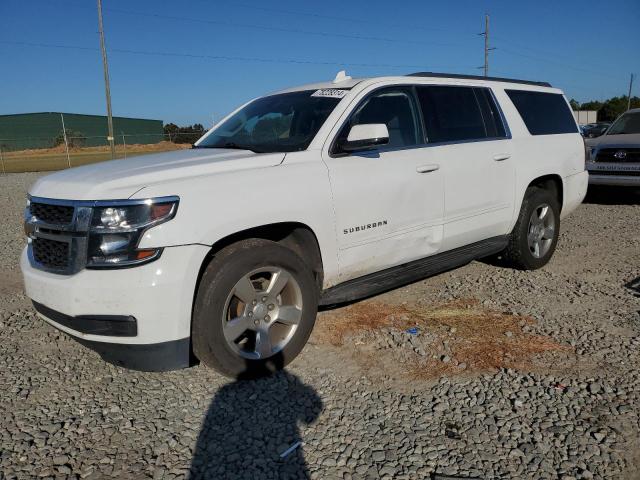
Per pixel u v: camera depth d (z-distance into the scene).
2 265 6.70
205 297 3.20
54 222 3.21
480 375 3.50
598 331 4.13
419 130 4.51
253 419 3.09
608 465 2.62
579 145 6.11
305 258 3.80
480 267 5.94
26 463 2.75
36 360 3.95
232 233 3.25
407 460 2.68
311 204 3.61
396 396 3.29
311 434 2.93
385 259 4.17
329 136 3.92
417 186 4.26
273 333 3.63
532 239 5.62
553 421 2.97
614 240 7.22
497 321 4.36
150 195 3.02
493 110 5.21
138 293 2.96
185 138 41.47
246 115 4.84
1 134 45.22
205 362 3.32
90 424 3.10
